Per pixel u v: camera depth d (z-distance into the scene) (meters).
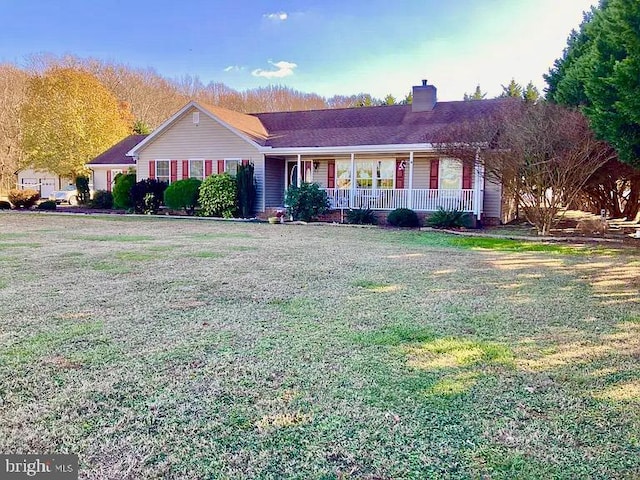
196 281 6.14
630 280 6.38
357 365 3.29
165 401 2.73
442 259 8.22
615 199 17.62
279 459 2.16
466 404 2.71
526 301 5.17
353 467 2.10
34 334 3.92
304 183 17.25
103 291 5.53
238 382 3.00
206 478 2.02
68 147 28.39
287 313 4.62
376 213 16.80
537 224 12.80
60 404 2.69
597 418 2.54
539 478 2.01
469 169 16.36
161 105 47.44
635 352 3.58
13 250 8.95
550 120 11.65
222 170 19.50
